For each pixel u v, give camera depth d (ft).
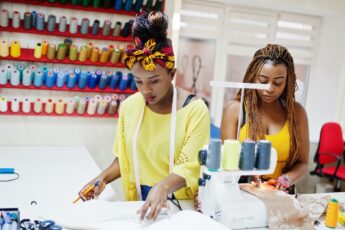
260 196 4.33
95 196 4.63
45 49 8.54
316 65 13.65
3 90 8.84
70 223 3.76
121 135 4.78
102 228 3.65
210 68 12.24
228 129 5.53
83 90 8.99
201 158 4.08
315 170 12.10
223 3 11.83
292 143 5.62
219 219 4.09
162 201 3.84
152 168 4.64
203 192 4.27
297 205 4.34
